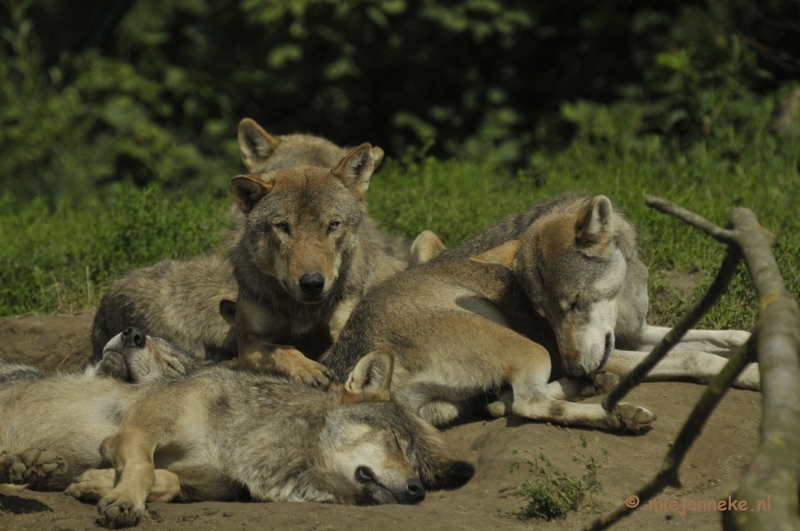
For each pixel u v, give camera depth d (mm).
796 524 2875
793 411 3211
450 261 10594
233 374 8359
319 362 10000
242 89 27625
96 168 25922
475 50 26562
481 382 9195
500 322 9977
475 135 25844
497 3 25047
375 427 7996
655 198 4473
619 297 10086
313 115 27641
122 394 8328
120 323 12422
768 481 3016
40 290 14078
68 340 13062
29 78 27547
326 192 10000
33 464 7207
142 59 29812
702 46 22344
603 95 25078
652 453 8133
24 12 30672
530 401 8789
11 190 25203
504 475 7617
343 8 25109
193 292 12047
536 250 9648
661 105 21672
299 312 10211
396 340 9414
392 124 26875
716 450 8141
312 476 8125
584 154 19297
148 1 30531
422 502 7738
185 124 28594
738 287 11219
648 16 24578
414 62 26391
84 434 8156
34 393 8414
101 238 15062
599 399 9180
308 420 8133
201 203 16797
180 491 7957
